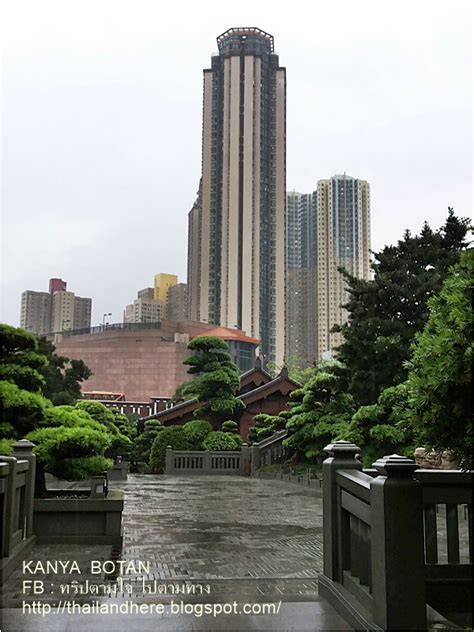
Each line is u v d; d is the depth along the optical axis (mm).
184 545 8664
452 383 4758
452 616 5246
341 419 20422
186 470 28141
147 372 85375
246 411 34688
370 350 18078
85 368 32781
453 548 5398
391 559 3723
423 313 18156
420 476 5434
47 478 22750
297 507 13930
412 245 19562
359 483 4309
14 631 4035
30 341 10258
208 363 31203
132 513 12609
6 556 6445
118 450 28594
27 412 9391
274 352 107000
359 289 19094
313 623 4246
